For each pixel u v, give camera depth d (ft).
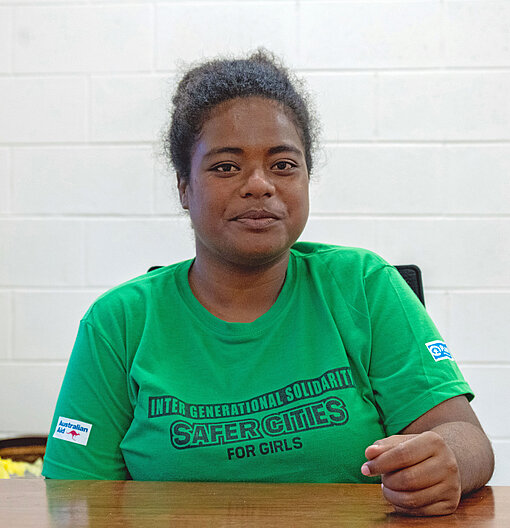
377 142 6.84
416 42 6.79
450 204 6.81
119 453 3.78
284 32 6.86
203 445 3.44
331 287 3.87
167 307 3.89
